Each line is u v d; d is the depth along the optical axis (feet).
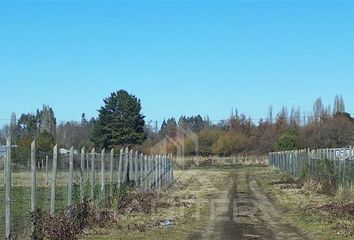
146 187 95.14
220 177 148.87
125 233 52.34
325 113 301.84
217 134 175.01
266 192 104.42
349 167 84.53
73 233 46.55
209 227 58.65
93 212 56.65
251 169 196.03
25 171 46.75
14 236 39.73
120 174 76.69
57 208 52.01
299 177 130.00
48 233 43.78
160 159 108.27
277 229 56.85
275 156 203.82
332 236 51.19
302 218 64.54
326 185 95.30
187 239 50.70
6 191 37.58
